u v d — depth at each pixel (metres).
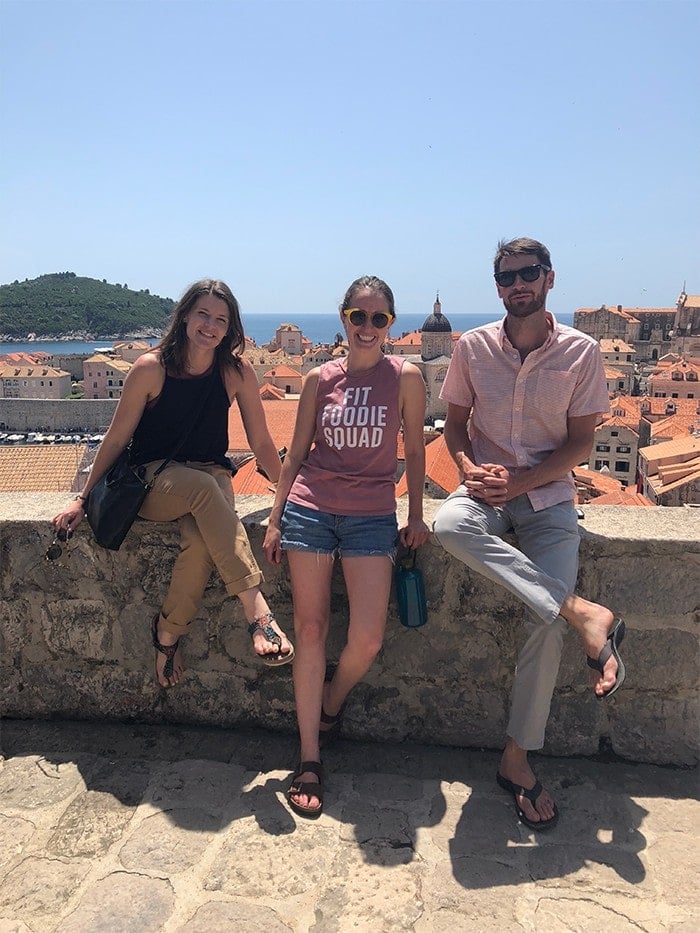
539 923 1.57
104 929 1.55
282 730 2.30
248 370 2.31
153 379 2.18
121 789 2.00
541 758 2.16
